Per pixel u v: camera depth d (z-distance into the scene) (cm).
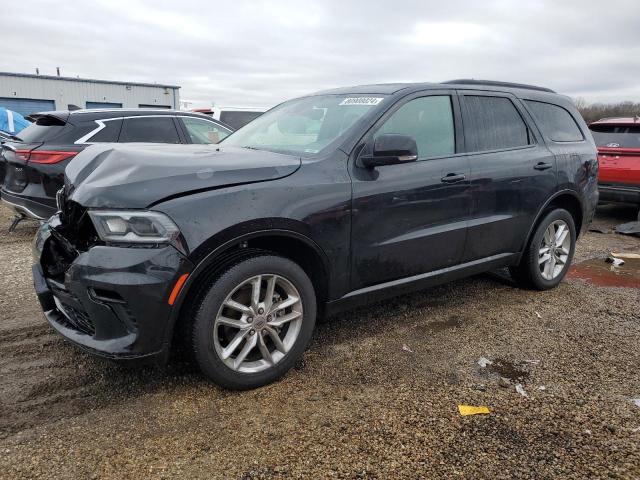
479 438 251
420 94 369
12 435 247
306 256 312
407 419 266
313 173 302
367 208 320
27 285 473
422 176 350
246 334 283
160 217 249
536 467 230
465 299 455
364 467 229
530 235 453
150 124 661
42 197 598
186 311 268
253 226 271
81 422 259
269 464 230
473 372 320
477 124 402
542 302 452
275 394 288
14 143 632
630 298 469
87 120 622
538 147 446
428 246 362
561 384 306
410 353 344
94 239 265
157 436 249
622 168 810
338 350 346
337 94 396
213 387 294
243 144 390
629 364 334
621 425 264
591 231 809
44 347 343
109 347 255
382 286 346
